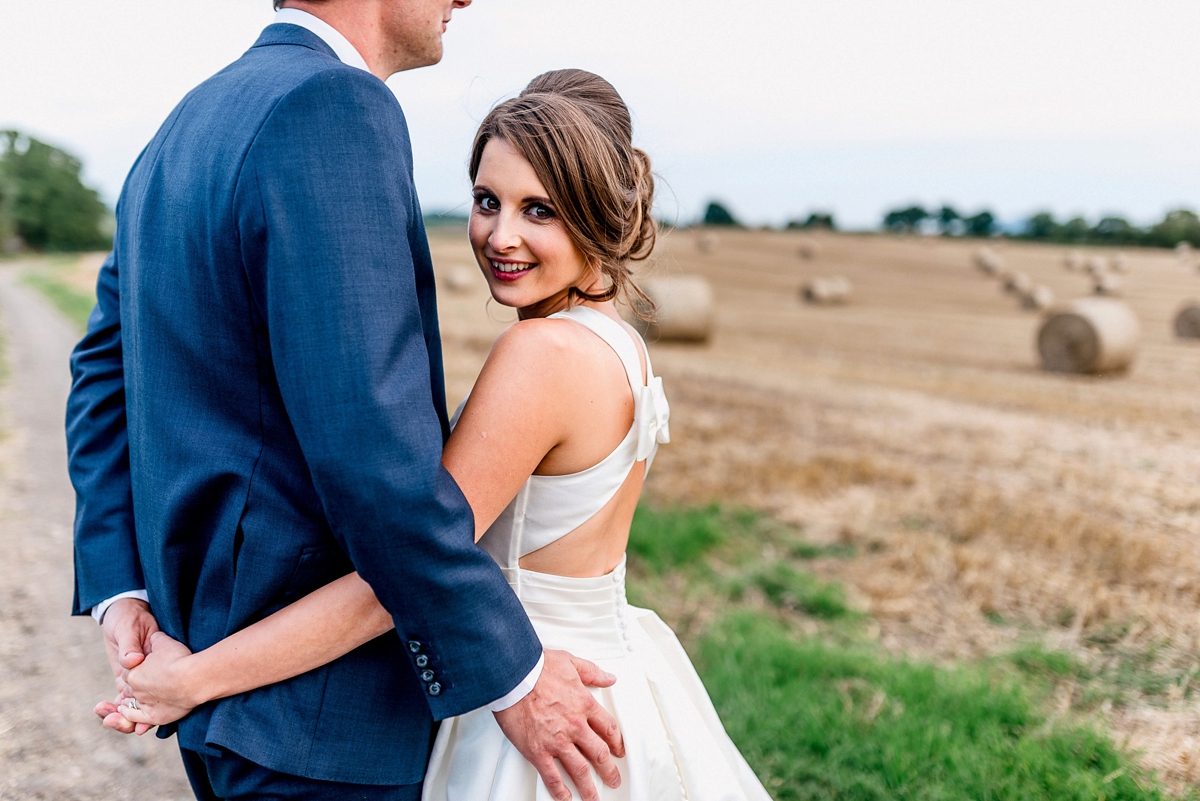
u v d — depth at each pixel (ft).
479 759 4.09
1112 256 134.21
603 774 4.01
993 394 36.63
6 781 8.11
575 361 3.93
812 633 13.73
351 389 3.26
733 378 40.19
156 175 3.93
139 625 4.24
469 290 81.76
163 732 4.04
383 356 3.34
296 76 3.57
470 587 3.50
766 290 97.55
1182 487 21.11
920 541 17.67
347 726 3.87
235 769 3.81
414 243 3.84
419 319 3.63
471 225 4.18
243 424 3.73
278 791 3.81
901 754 8.91
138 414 3.99
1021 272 113.80
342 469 3.24
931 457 25.02
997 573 15.55
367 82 3.59
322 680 3.84
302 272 3.33
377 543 3.30
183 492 3.73
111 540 4.56
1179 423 29.99
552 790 3.86
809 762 9.19
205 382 3.72
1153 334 63.21
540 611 4.21
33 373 35.76
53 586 12.95
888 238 167.84
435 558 3.38
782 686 11.07
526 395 3.79
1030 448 25.98
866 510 19.95
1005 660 11.91
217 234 3.54
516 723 3.84
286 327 3.33
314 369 3.29
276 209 3.37
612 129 4.15
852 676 11.45
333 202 3.39
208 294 3.63
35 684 10.02
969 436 27.84
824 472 23.11
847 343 57.16
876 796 8.52
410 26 4.21
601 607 4.38
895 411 32.40
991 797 8.21
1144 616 12.96
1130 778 8.23
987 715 9.76
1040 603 14.14
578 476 4.09
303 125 3.43
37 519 16.08
